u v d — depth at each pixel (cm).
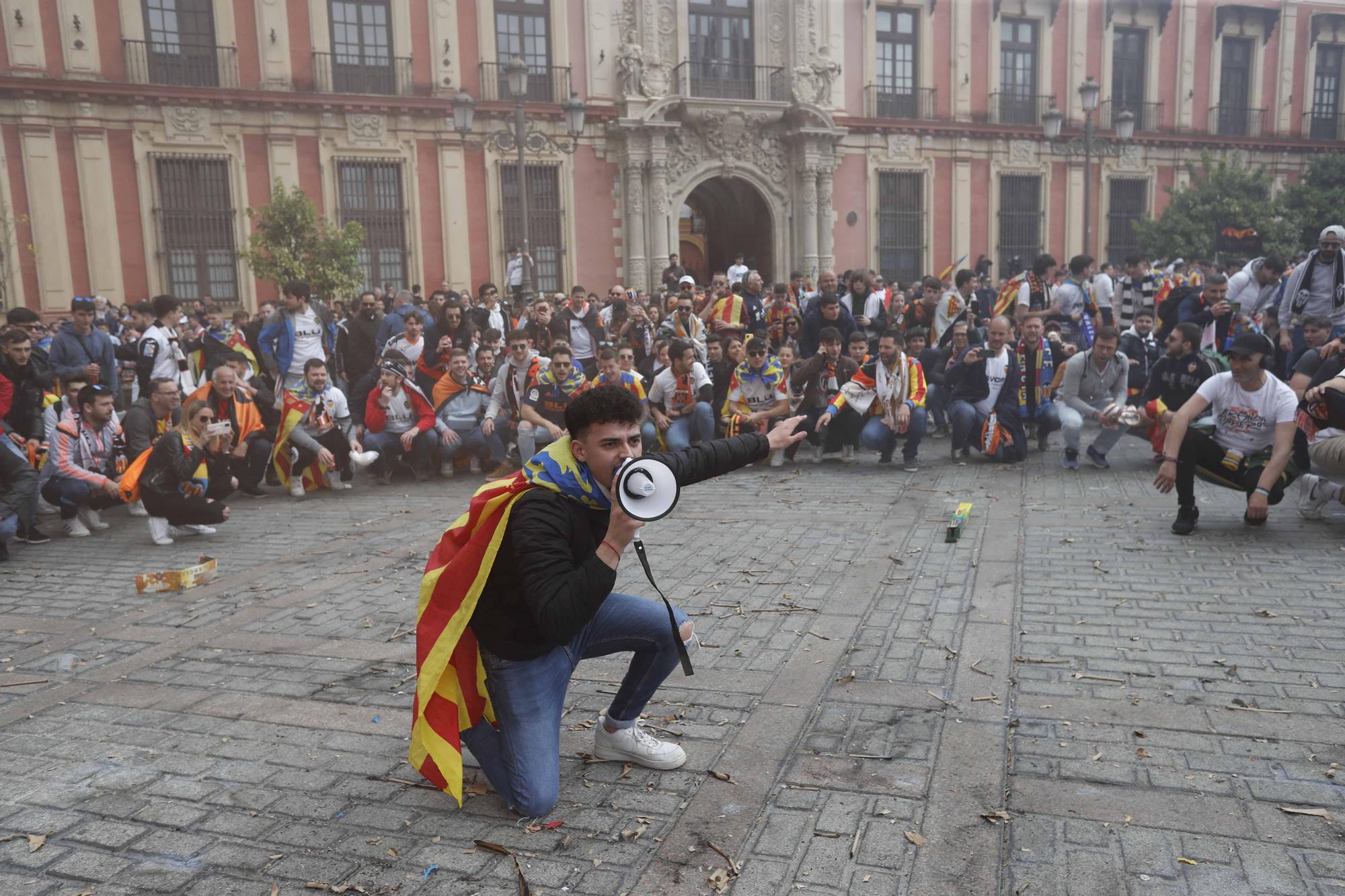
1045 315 1177
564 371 917
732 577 552
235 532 741
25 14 1962
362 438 941
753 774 316
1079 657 409
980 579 529
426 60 2258
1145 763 315
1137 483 792
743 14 2503
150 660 448
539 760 288
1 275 1984
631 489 247
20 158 1983
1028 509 706
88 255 2042
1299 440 635
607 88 2391
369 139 2222
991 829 279
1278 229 2455
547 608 254
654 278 2420
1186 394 816
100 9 2023
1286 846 265
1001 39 2717
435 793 312
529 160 2336
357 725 368
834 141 2509
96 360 978
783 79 2519
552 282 2392
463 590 280
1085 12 2741
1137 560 556
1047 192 2761
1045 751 326
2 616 532
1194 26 2842
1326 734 330
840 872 260
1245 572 523
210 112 2106
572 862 269
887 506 737
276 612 516
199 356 1169
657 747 323
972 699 370
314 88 2183
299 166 2178
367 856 276
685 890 254
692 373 953
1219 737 331
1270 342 595
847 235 2608
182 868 273
